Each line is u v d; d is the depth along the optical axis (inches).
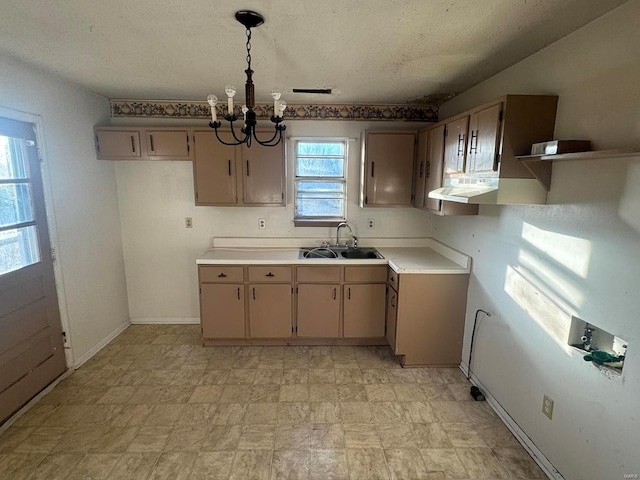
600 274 63.3
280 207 148.6
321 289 131.3
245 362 124.3
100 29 72.2
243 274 130.0
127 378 113.4
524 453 83.4
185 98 135.1
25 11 64.5
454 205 109.5
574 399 69.3
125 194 145.7
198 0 59.7
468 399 104.3
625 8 58.4
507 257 93.0
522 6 60.7
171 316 155.4
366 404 101.4
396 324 119.6
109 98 136.6
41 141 103.6
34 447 83.7
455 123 102.2
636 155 53.9
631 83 57.5
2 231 91.5
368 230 151.2
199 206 143.9
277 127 80.7
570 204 70.4
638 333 56.2
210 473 77.0
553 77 76.5
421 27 69.7
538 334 80.3
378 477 76.3
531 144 77.1
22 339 97.3
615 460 60.2
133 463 79.4
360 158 145.5
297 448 84.4
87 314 125.3
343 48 80.8
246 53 84.7
